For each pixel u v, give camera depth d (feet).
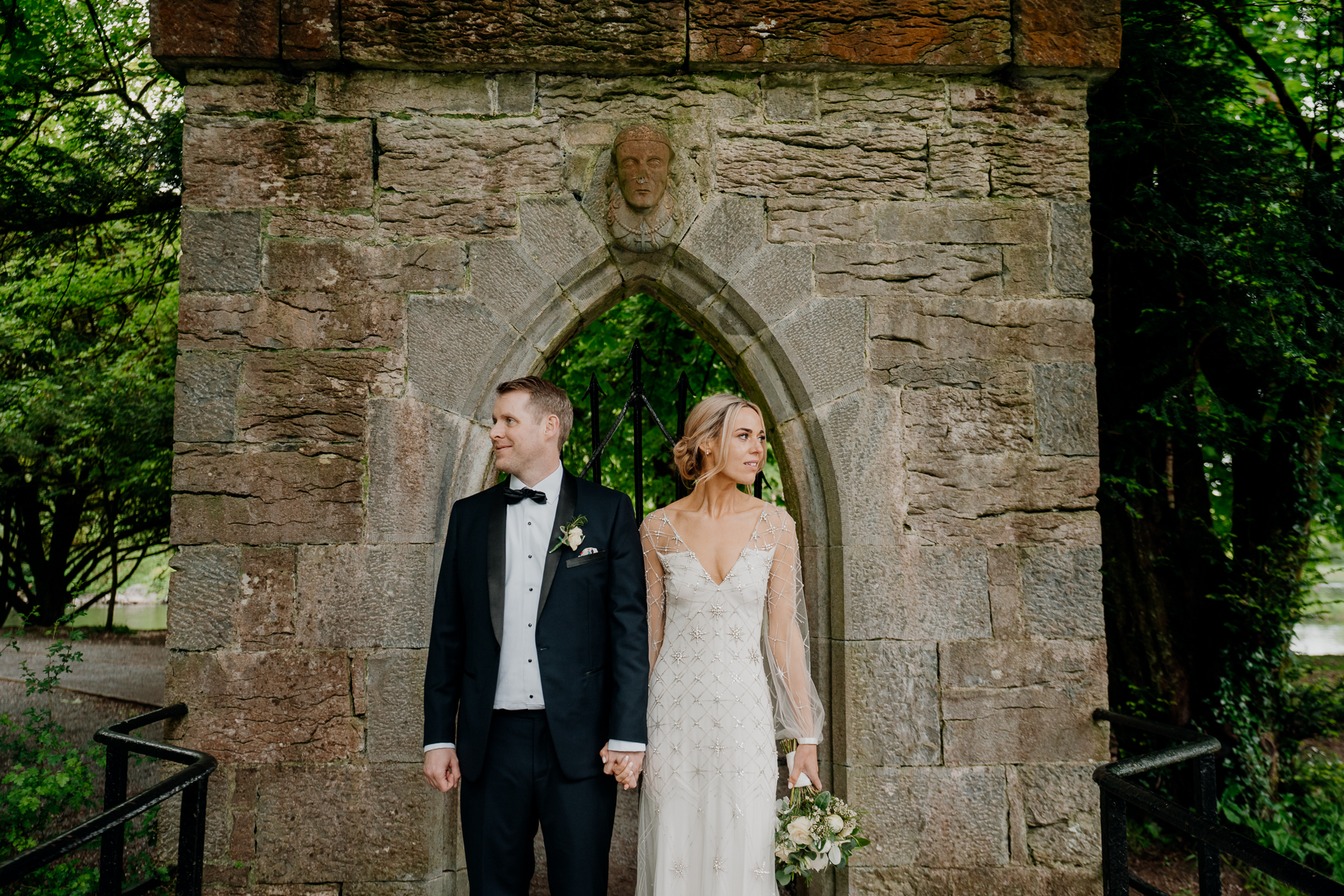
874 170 9.34
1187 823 5.41
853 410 9.15
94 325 25.52
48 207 16.99
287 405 8.68
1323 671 15.57
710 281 9.29
